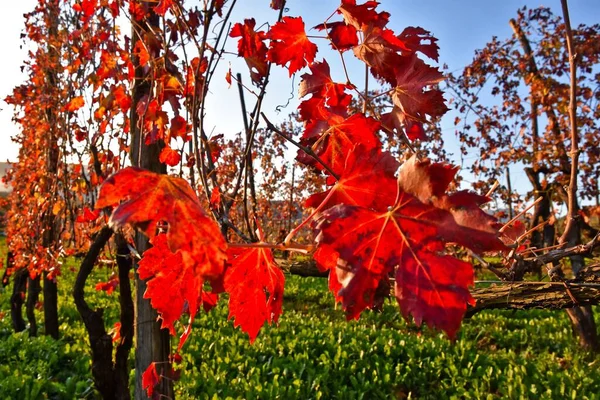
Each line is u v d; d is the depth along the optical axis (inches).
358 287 24.6
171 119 75.7
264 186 484.7
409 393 209.2
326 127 43.7
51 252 216.7
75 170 177.6
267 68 51.1
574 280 50.8
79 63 158.4
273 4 53.5
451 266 23.1
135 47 87.0
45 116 219.8
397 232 24.7
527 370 229.8
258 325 35.2
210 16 55.7
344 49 44.3
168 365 97.7
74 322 328.8
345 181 30.0
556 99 256.4
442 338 262.7
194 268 23.9
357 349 258.1
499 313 354.3
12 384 197.2
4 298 407.2
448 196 24.0
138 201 23.7
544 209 243.6
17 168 315.3
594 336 251.0
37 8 201.0
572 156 58.3
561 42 263.4
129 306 125.6
